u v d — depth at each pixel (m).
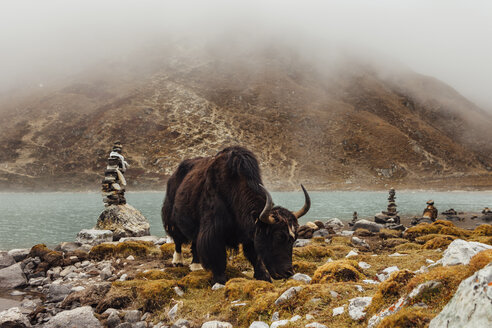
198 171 6.95
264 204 5.74
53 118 157.62
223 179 6.27
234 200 6.11
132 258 8.30
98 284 5.64
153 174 118.44
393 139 156.75
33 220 22.78
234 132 146.50
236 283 5.08
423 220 17.75
